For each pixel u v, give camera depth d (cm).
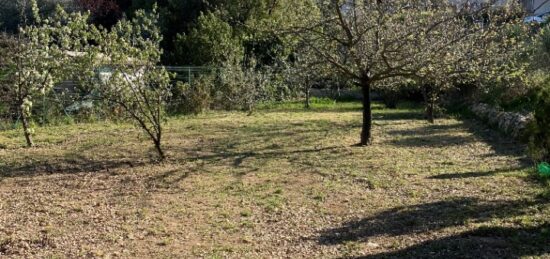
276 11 2384
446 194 631
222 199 630
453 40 870
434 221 523
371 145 1009
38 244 481
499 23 1131
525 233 473
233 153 938
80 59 855
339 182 709
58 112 1366
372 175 745
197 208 593
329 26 948
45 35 923
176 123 1373
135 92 846
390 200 614
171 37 2492
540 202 577
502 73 1035
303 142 1056
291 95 2095
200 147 1002
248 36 1190
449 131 1209
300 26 952
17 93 1022
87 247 471
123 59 833
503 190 638
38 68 969
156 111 884
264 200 623
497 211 548
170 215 568
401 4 889
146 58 845
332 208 587
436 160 852
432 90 1422
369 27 876
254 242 481
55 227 530
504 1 1139
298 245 470
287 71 1397
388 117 1546
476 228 490
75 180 744
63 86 1277
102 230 520
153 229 518
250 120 1446
